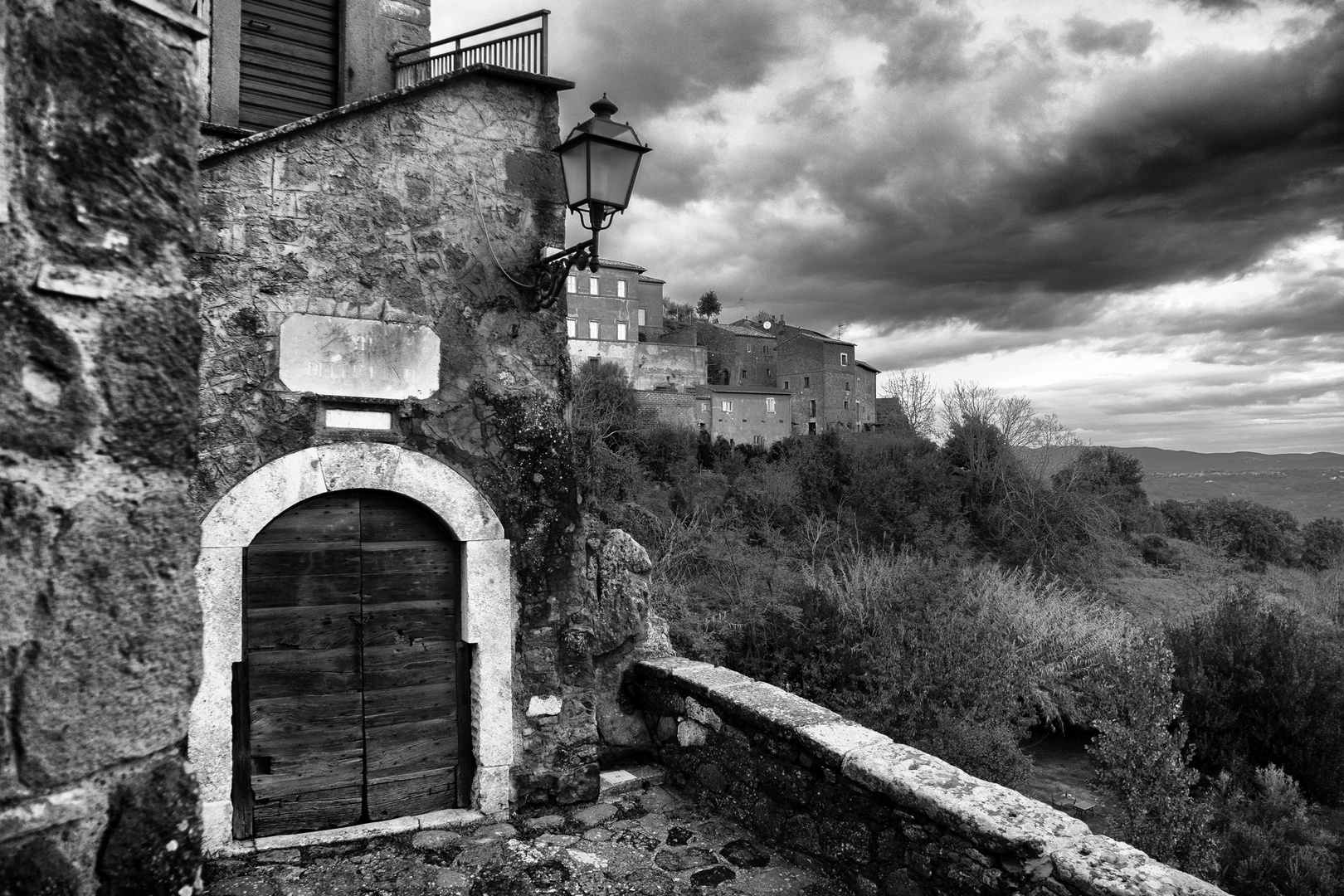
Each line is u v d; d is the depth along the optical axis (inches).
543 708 200.8
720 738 199.6
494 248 200.2
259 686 176.4
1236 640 429.1
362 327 184.7
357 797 184.5
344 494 185.8
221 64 239.8
